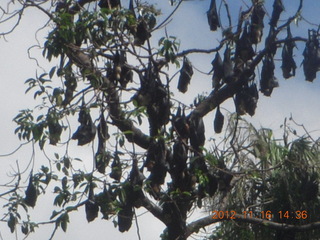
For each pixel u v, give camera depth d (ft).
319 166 55.06
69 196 46.29
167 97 47.65
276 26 50.85
